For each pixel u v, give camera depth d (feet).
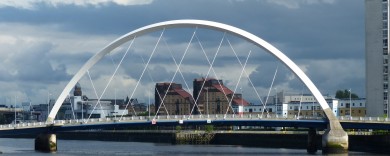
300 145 604.49
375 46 655.35
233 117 466.29
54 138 498.69
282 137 631.56
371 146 516.32
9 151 499.92
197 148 604.90
